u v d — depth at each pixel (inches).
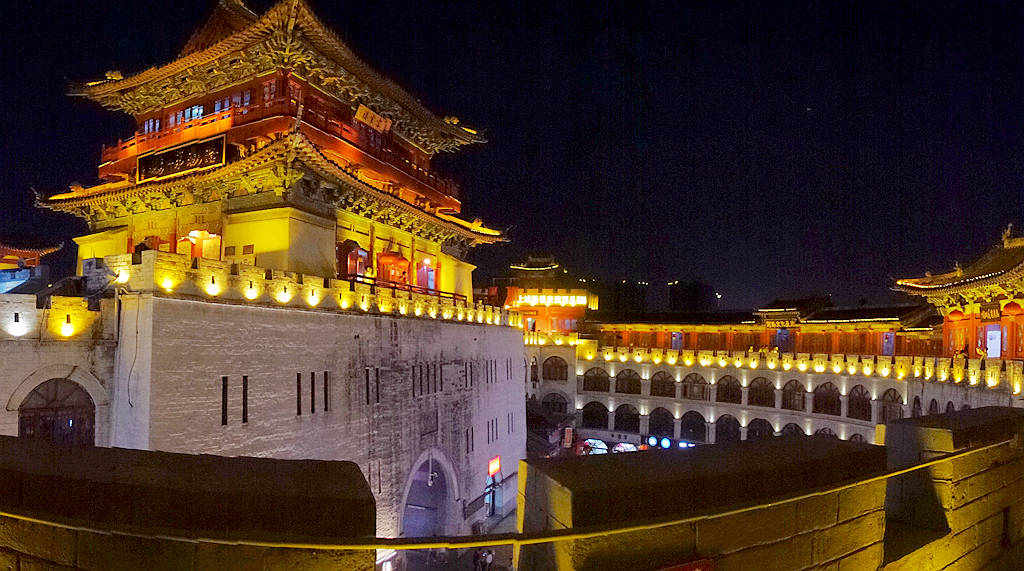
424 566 1593.3
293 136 1270.9
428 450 1673.2
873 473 289.3
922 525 367.2
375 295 1498.5
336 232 1652.3
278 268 1455.5
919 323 2723.9
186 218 1649.9
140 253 975.0
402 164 1972.2
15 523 242.2
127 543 217.6
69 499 225.0
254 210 1498.5
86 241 1881.2
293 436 1190.9
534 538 194.4
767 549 253.9
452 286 2423.7
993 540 393.7
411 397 1609.3
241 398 1088.2
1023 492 426.0
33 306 900.6
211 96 1686.8
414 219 1988.2
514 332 2501.2
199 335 1016.9
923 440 370.6
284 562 207.2
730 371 3046.3
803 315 3211.1
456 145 2422.5
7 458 251.8
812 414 2726.4
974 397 1688.0
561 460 258.2
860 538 291.6
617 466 249.0
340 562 211.9
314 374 1264.8
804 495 253.1
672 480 231.3
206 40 1770.4
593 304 3895.2
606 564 215.6
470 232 2299.5
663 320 3656.5
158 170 1630.2
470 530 1911.9
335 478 236.4
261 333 1140.5
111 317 996.6
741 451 284.8
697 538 234.4
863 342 3031.5
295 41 1482.5
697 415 3243.1
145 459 253.1
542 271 3887.8
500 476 2244.1
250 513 211.3
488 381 2165.4
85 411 957.8
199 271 1034.7
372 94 1860.2
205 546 208.2
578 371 3410.4
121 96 1791.3
